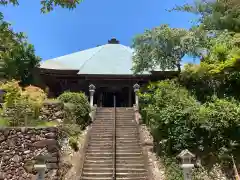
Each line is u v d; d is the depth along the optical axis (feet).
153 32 63.31
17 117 45.52
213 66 53.01
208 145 41.63
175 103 46.34
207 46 60.08
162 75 73.26
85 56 96.27
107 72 81.35
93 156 44.27
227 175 38.91
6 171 39.45
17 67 70.44
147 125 52.60
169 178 38.86
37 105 49.39
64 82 84.43
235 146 40.57
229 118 41.45
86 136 50.14
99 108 63.36
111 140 48.67
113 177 38.01
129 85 81.92
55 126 43.29
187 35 61.00
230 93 50.60
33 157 40.06
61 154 42.37
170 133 43.39
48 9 28.19
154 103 50.34
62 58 93.86
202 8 66.90
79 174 39.75
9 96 47.96
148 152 45.29
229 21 62.54
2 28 28.94
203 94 52.06
